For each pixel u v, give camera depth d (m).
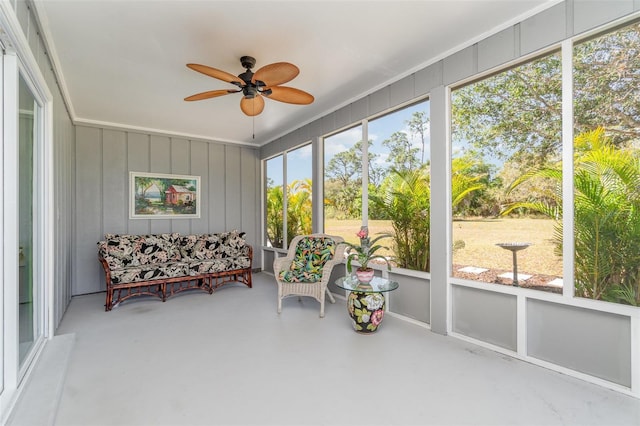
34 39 2.16
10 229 1.75
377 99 3.60
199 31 2.45
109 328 3.14
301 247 4.05
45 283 2.59
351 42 2.68
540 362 2.31
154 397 1.94
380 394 1.96
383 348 2.63
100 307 3.88
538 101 2.38
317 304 4.00
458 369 2.27
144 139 5.04
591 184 2.11
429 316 3.13
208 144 5.67
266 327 3.16
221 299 4.23
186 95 3.68
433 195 2.99
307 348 2.64
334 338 2.86
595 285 2.08
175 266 4.30
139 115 4.42
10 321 1.74
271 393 1.98
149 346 2.70
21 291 2.00
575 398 1.91
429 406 1.84
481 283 2.66
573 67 2.17
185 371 2.26
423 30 2.52
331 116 4.30
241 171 6.04
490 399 1.90
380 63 3.06
